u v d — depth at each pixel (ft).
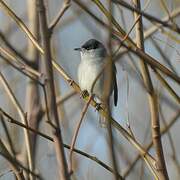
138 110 40.57
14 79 40.73
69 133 35.22
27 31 28.91
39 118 36.17
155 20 21.21
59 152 18.31
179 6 29.14
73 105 39.75
